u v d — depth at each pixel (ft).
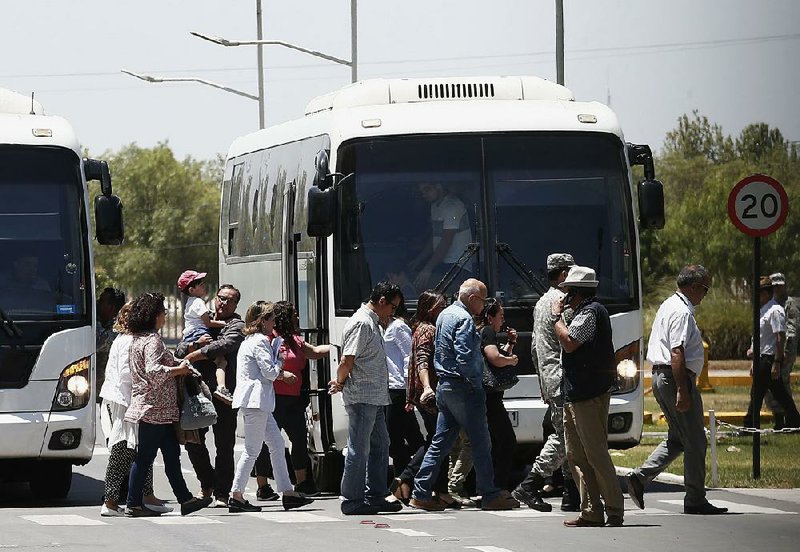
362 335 104.99
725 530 94.22
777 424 159.43
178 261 593.83
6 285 113.19
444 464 108.37
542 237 117.80
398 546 87.92
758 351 126.82
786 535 91.81
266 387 107.86
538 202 118.11
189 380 103.24
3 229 113.80
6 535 94.02
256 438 107.86
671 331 101.14
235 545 88.84
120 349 104.06
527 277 117.19
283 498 110.01
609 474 96.17
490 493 105.50
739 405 205.36
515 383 108.27
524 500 106.52
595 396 95.55
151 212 599.98
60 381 113.29
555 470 108.27
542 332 104.78
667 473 130.41
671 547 86.53
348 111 119.55
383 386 105.91
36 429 112.06
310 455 124.77
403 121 118.42
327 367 118.11
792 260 329.31
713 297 355.77
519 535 92.63
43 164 115.34
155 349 102.78
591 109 121.19
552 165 118.62
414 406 110.01
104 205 114.83
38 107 123.54
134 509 104.58
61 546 88.53
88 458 114.42
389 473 132.46
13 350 112.37
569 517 102.32
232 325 112.37
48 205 114.93
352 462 105.29
